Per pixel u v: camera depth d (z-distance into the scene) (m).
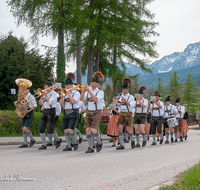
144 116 8.64
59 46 16.28
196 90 44.84
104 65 24.48
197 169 4.01
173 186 3.20
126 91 7.43
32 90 15.29
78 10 15.64
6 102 14.31
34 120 10.42
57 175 3.72
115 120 8.70
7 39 14.99
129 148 7.83
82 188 3.13
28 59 15.02
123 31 20.33
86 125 6.39
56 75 16.27
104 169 4.26
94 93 6.27
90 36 18.52
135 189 3.20
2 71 14.04
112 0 19.34
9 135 9.63
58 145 7.29
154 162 5.15
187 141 11.63
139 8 20.72
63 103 6.56
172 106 10.89
